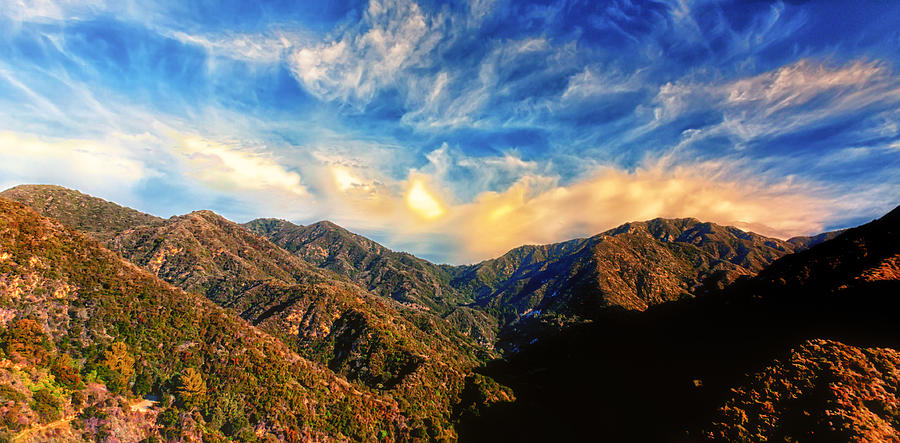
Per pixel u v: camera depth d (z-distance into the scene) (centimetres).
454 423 12194
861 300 9238
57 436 6138
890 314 8444
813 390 7338
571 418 12888
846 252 11688
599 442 11288
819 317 9719
